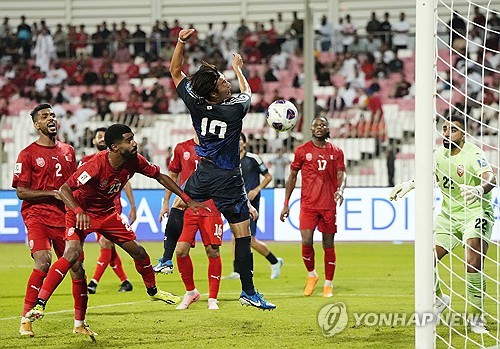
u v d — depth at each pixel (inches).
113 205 460.4
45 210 486.3
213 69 454.0
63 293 666.2
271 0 1807.3
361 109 1465.3
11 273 834.2
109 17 1861.5
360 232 1074.1
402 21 1647.4
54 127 492.7
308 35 1069.8
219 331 474.3
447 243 486.6
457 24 1542.8
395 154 1179.3
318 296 636.7
